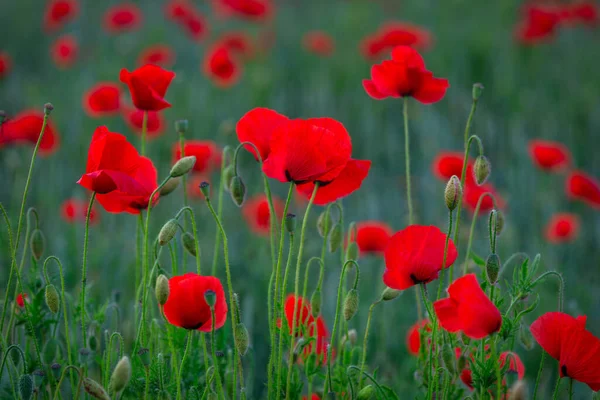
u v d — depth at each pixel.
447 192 2.70
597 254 7.25
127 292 5.73
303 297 3.07
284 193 8.25
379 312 5.59
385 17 15.67
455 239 2.99
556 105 10.91
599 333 5.78
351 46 13.31
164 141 9.01
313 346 3.15
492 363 2.77
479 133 9.94
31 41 14.18
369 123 9.87
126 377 2.47
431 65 11.97
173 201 7.26
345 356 3.28
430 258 2.75
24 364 2.87
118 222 6.99
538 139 9.78
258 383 4.80
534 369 5.21
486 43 12.57
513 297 2.92
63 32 14.60
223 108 10.21
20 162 7.63
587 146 9.79
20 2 16.31
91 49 13.26
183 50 13.54
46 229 6.73
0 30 14.57
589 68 12.34
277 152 2.67
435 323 2.82
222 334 3.26
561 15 11.70
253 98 10.43
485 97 11.13
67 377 3.21
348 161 2.90
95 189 2.80
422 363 3.20
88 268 5.95
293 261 5.71
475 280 2.50
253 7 10.81
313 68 12.35
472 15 15.38
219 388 2.64
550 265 6.57
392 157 9.20
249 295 5.52
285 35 14.70
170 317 2.66
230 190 3.04
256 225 6.25
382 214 7.79
